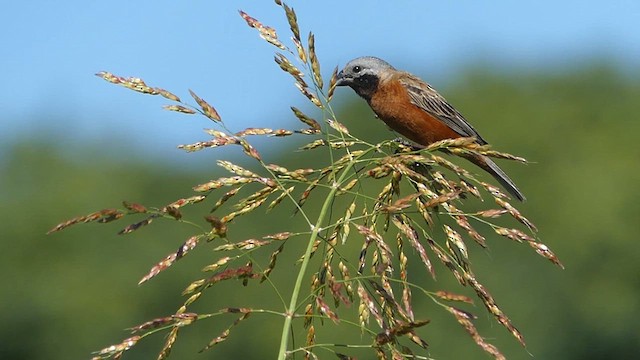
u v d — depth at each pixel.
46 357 21.09
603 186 24.77
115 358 4.49
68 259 22.06
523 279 21.81
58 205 23.27
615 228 23.31
